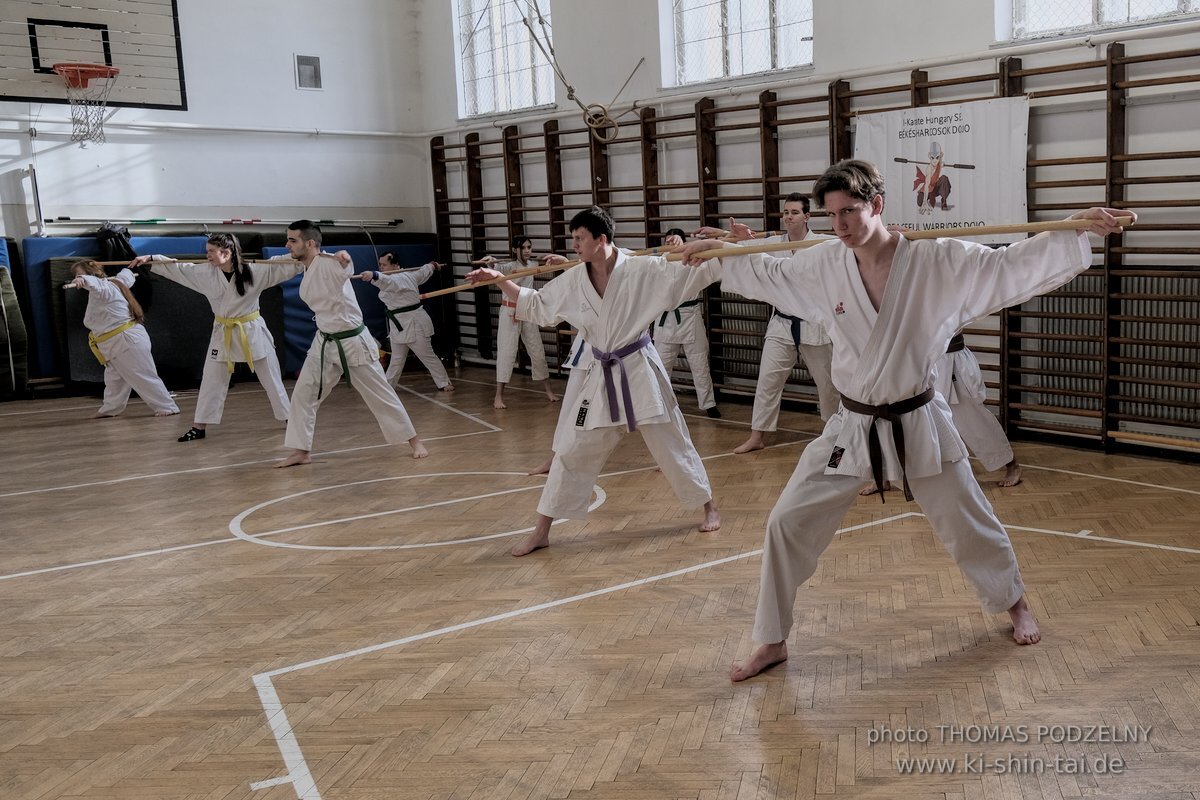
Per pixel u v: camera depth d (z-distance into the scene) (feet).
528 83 33.01
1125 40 18.99
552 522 14.69
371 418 26.00
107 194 31.60
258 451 22.11
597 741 8.66
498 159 34.30
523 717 9.18
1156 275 18.76
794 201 18.21
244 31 33.65
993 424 16.63
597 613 11.74
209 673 10.50
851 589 12.17
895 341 9.05
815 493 9.59
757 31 26.12
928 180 21.86
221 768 8.48
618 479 18.29
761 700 9.31
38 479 20.01
